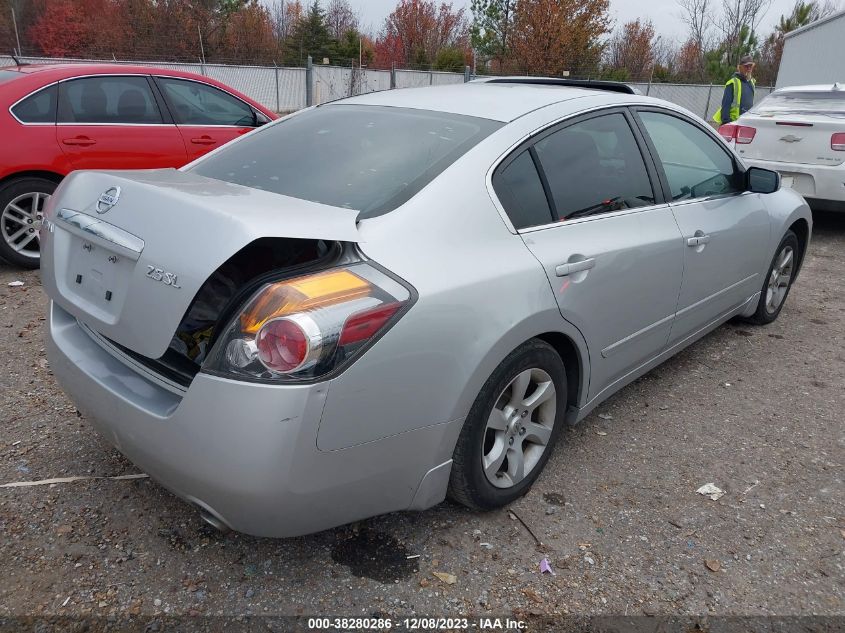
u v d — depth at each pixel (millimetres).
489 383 2500
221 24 32938
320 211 2230
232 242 1956
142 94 6039
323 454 2045
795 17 34281
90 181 2531
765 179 4125
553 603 2375
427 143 2750
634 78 33594
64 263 2516
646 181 3426
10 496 2773
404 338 2148
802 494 3062
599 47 30594
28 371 3861
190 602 2303
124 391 2248
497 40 34688
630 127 3404
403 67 37188
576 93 3303
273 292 1998
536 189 2805
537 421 2928
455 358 2309
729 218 3990
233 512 2068
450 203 2471
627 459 3285
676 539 2729
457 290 2314
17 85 5480
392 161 2680
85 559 2465
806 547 2713
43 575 2383
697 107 27250
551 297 2668
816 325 5215
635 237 3178
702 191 3873
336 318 2004
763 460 3328
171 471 2119
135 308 2139
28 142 5422
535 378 2791
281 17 44906
